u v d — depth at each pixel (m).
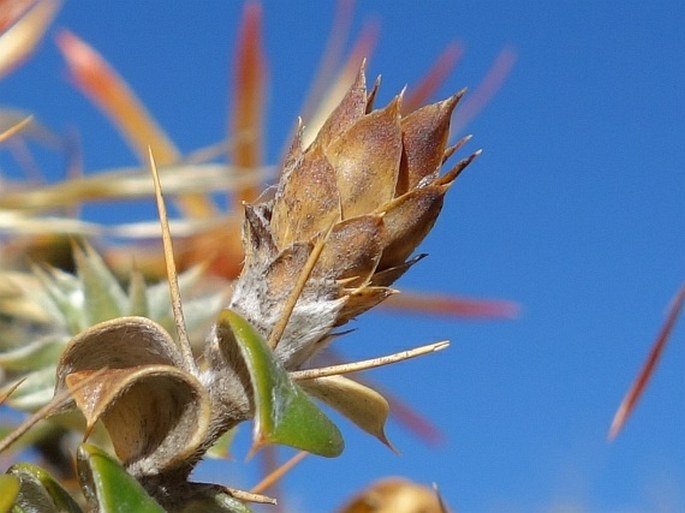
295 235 0.07
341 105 0.07
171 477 0.07
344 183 0.07
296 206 0.07
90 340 0.07
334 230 0.07
